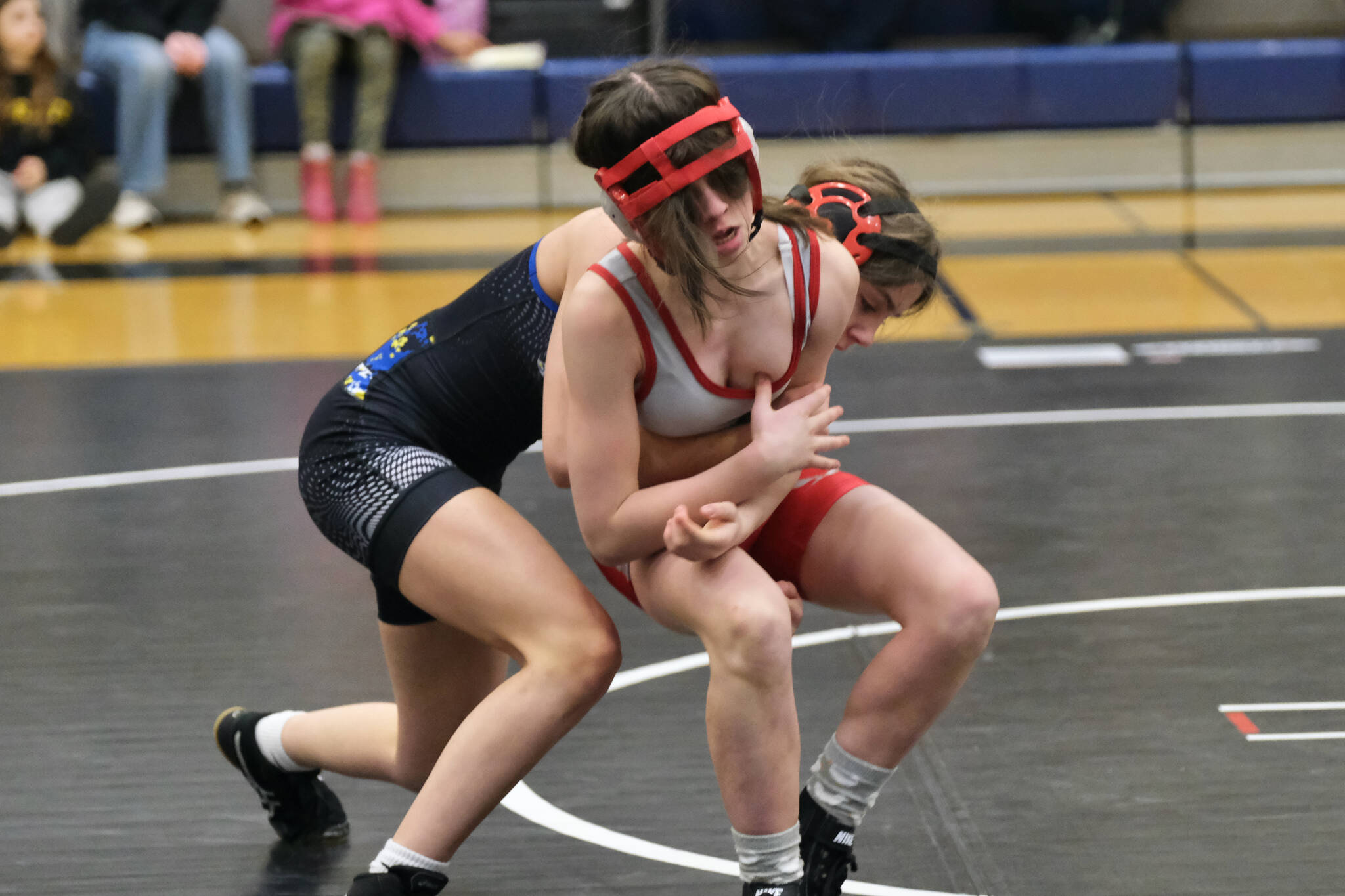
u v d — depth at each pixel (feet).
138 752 30.71
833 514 22.53
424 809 21.54
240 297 76.64
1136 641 35.68
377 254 86.43
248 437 54.70
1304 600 38.14
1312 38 108.68
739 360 20.49
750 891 20.93
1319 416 55.31
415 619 23.62
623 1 103.30
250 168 95.86
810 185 22.90
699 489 20.26
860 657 35.01
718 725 20.29
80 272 82.74
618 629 37.35
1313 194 99.40
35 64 88.99
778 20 104.42
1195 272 79.66
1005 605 38.27
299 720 26.50
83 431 55.72
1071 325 70.33
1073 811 27.37
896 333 69.31
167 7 93.04
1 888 25.39
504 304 23.62
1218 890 24.54
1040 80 99.55
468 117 98.27
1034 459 51.13
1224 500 46.44
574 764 29.89
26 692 33.68
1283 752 29.66
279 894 25.29
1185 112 100.89
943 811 27.53
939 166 100.32
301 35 94.12
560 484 21.90
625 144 18.65
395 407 23.59
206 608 38.81
